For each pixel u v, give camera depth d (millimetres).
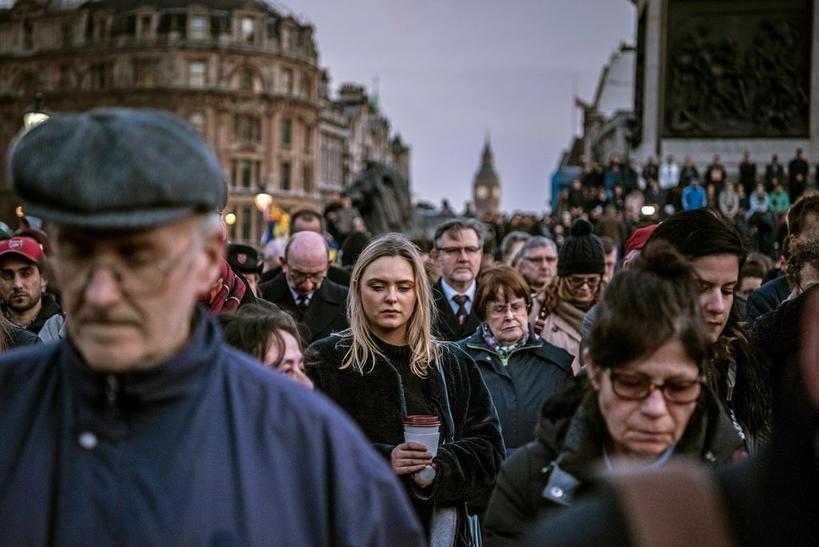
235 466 2287
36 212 2105
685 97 27016
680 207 25469
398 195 25578
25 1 93250
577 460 2904
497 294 6305
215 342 2377
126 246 2123
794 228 5527
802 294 4262
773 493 1475
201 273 2357
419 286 5184
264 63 91312
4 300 7020
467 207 37031
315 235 8297
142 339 2182
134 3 91250
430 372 5129
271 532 2270
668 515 1543
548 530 1667
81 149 2084
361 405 5043
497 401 6199
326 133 107625
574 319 6949
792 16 26578
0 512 2246
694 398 2785
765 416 4020
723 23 26766
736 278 3986
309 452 2354
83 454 2232
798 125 26672
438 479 4738
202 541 2205
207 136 89875
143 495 2205
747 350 4059
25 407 2326
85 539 2184
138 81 89875
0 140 93875
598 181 32344
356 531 2348
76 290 2154
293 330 4297
